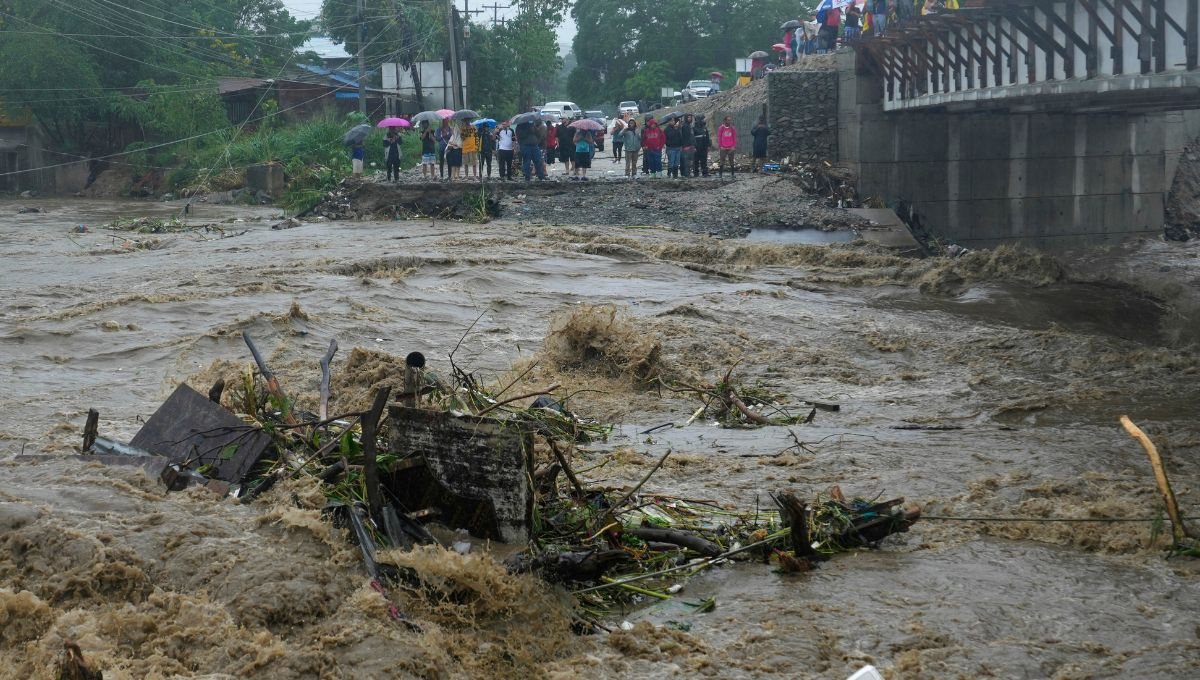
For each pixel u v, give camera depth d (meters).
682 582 6.53
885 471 9.14
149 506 6.40
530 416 9.09
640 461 9.27
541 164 33.28
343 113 61.41
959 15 24.53
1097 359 14.61
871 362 14.96
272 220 35.47
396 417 6.75
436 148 34.25
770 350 15.23
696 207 30.09
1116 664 5.45
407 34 59.75
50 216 38.59
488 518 6.53
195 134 56.84
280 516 6.25
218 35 68.19
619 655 5.55
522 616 5.74
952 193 33.44
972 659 5.49
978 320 18.03
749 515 7.49
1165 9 17.70
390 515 6.32
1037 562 6.88
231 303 16.39
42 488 6.56
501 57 68.38
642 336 13.37
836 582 6.52
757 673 5.37
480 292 18.64
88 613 5.28
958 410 11.99
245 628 5.23
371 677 4.98
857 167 33.03
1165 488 7.06
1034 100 27.88
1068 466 9.26
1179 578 6.58
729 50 97.19
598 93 102.12
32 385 11.73
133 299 16.08
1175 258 31.03
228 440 7.41
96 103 59.00
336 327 15.12
